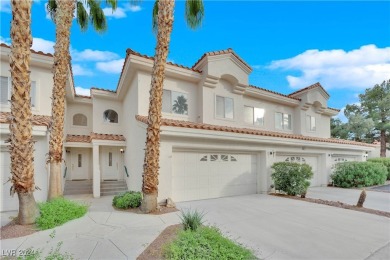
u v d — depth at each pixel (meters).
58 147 8.97
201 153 11.77
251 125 16.94
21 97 6.51
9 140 6.74
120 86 14.87
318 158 17.91
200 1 10.21
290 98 18.80
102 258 4.80
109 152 16.52
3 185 9.23
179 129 10.16
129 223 7.25
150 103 8.53
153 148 8.52
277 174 13.00
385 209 9.91
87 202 10.89
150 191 8.61
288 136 14.40
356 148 19.75
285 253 5.26
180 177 11.02
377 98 34.47
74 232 6.39
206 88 14.17
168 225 7.07
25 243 5.59
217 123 14.41
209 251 4.51
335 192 14.54
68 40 9.41
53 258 4.24
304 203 10.83
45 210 7.11
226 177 12.52
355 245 5.79
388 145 35.03
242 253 4.72
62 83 9.14
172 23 8.62
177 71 13.04
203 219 7.98
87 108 17.22
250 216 8.44
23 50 6.37
